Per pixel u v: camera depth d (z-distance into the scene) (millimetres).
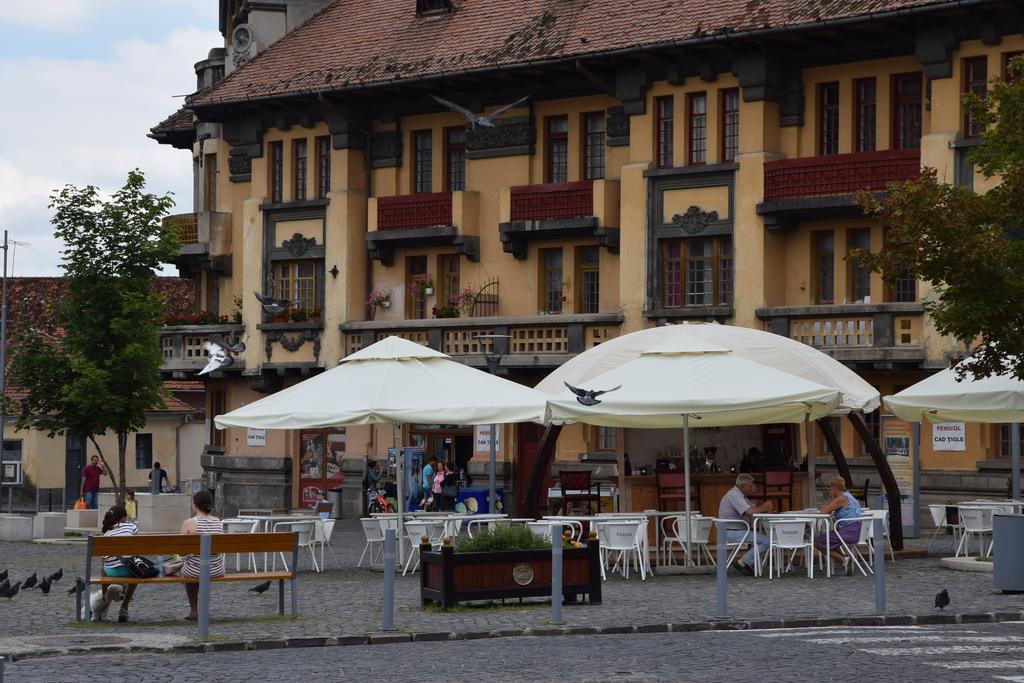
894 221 27312
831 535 27578
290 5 56781
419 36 51469
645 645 18141
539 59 46750
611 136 47750
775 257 44469
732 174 44594
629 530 27094
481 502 47656
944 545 35250
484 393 27953
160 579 21203
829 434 33781
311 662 17141
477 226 50500
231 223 57250
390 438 51906
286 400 28125
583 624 20312
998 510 30688
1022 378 27234
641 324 46062
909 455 41688
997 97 27828
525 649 18000
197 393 80125
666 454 36219
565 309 48969
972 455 41000
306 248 53188
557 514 34875
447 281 51750
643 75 46125
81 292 42594
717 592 20969
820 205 42938
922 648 17406
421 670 16203
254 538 21312
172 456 78312
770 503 28375
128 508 43688
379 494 48750
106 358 42875
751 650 17344
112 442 77000
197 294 59938
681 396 26703
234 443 55844
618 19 46625
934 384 30812
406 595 25062
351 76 51156
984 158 28328
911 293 43156
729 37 43156
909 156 41906
